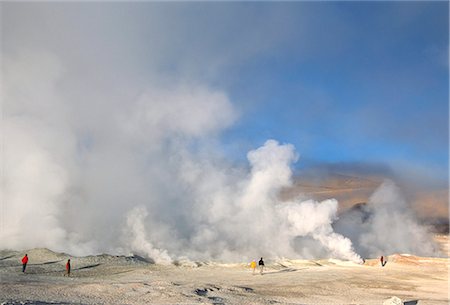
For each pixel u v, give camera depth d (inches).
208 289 908.0
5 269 1111.0
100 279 1042.1
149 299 741.3
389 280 1256.8
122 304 687.7
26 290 767.7
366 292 1005.8
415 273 1467.8
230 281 1114.7
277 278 1209.4
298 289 1008.9
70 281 967.6
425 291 1062.4
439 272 1519.4
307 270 1457.9
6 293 717.9
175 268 1387.8
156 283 910.4
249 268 1451.8
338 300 866.8
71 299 705.6
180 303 713.6
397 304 745.6
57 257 1398.9
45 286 830.5
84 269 1225.4
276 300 834.8
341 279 1232.2
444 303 871.7
